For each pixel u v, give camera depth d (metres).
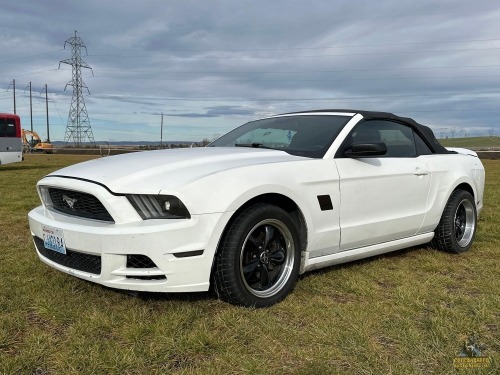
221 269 2.95
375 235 3.86
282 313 3.05
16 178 14.10
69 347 2.52
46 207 3.40
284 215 3.20
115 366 2.31
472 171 5.00
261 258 3.17
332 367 2.36
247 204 3.08
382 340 2.68
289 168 3.29
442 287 3.61
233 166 3.11
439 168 4.52
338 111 4.24
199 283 2.86
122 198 2.82
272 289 3.21
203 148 3.94
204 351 2.51
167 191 2.77
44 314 2.95
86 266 2.97
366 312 3.06
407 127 4.54
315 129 3.97
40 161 27.98
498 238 5.45
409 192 4.14
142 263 2.80
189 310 2.97
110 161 3.40
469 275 3.98
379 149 3.53
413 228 4.24
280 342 2.63
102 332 2.72
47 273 3.76
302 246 3.39
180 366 2.37
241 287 2.99
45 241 3.17
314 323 2.88
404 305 3.20
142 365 2.35
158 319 2.85
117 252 2.75
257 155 3.48
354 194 3.65
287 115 4.56
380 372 2.32
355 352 2.51
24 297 3.23
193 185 2.83
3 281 3.57
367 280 3.73
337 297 3.37
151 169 3.04
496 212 7.38
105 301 3.16
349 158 3.71
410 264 4.29
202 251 2.83
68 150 47.41
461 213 4.90
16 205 7.79
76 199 3.09
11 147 20.19
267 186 3.08
